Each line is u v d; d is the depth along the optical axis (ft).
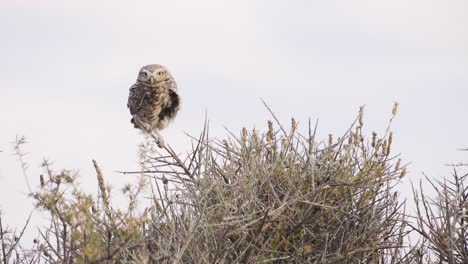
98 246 35.50
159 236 42.83
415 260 49.21
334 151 52.47
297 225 48.57
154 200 46.26
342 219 51.11
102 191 38.09
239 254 45.96
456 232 48.14
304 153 51.52
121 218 35.91
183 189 47.52
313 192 47.62
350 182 51.26
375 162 52.37
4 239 41.47
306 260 48.29
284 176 50.93
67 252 37.27
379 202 52.06
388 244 50.93
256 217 48.14
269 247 48.08
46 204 34.73
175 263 38.60
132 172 44.98
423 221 47.70
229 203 45.39
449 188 48.83
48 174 34.94
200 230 44.16
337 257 48.52
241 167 50.78
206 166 46.52
